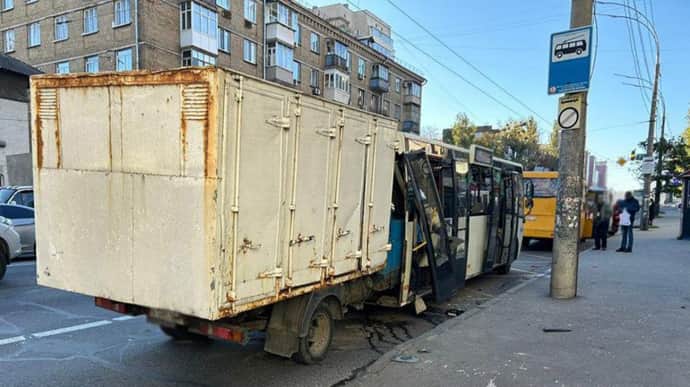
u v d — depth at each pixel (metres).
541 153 56.12
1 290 7.71
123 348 5.12
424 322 6.62
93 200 3.85
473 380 4.16
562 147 7.43
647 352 4.83
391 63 56.12
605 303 6.94
